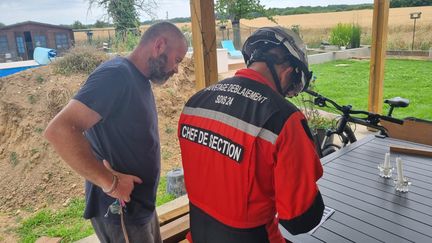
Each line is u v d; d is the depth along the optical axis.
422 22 14.56
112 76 1.34
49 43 11.21
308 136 0.97
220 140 1.02
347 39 14.10
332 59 12.72
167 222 2.31
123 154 1.46
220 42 13.15
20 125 5.53
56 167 4.86
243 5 11.72
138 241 1.56
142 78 1.49
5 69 8.95
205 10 2.61
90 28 8.28
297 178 0.94
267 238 1.05
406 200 1.69
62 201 4.28
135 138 1.46
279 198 0.96
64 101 5.71
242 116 1.00
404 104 2.81
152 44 1.47
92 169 1.25
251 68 1.10
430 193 1.76
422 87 7.41
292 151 0.93
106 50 7.22
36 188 4.58
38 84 6.13
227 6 11.62
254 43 1.11
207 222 1.11
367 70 10.27
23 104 5.77
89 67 6.47
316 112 3.88
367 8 22.06
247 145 0.96
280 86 1.10
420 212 1.58
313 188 0.96
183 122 1.16
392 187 1.83
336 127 2.76
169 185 3.52
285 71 1.09
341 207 1.64
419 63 10.85
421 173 1.99
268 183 0.99
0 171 5.06
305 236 1.42
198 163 1.10
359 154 2.33
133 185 1.41
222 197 1.04
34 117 5.60
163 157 4.92
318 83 8.52
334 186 1.86
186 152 1.15
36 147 5.17
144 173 1.53
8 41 11.38
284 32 1.09
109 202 1.48
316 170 0.98
